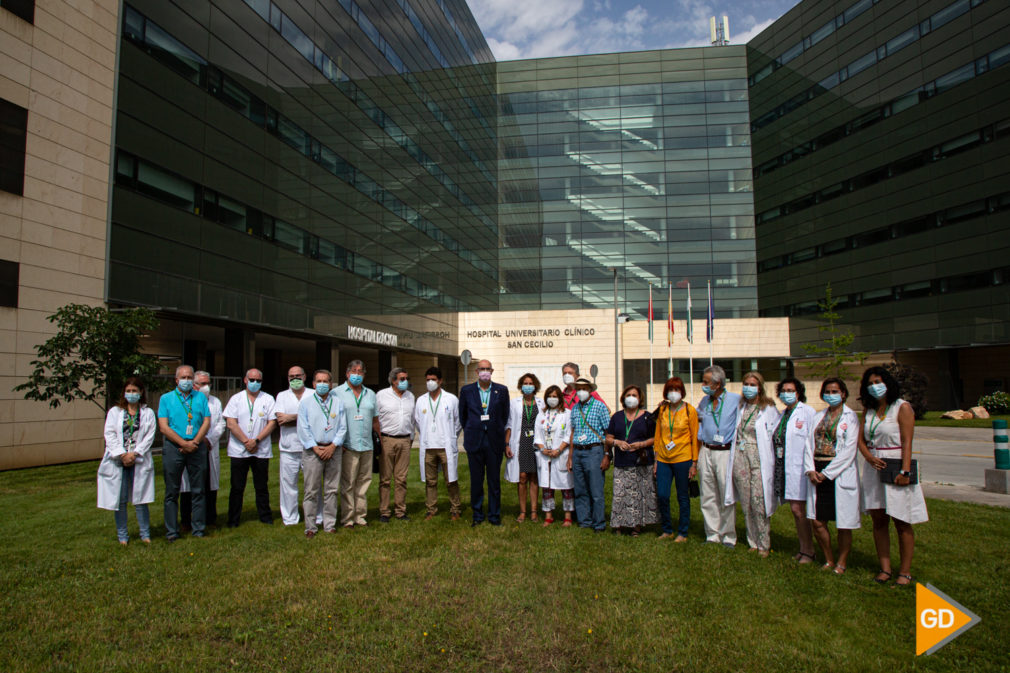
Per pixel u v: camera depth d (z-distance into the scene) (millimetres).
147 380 12719
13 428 13633
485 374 7805
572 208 50969
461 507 8773
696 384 45094
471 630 4328
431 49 39188
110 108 16109
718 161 50219
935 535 7027
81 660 3877
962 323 33781
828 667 3766
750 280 48906
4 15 13766
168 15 18062
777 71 47656
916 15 37188
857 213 40688
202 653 3992
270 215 22484
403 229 34062
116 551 6406
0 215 13531
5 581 5383
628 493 7227
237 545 6648
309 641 4191
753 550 6492
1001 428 10484
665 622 4441
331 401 7430
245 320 20797
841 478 5688
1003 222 31984
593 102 51938
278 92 23266
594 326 39812
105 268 15750
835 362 38125
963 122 34219
